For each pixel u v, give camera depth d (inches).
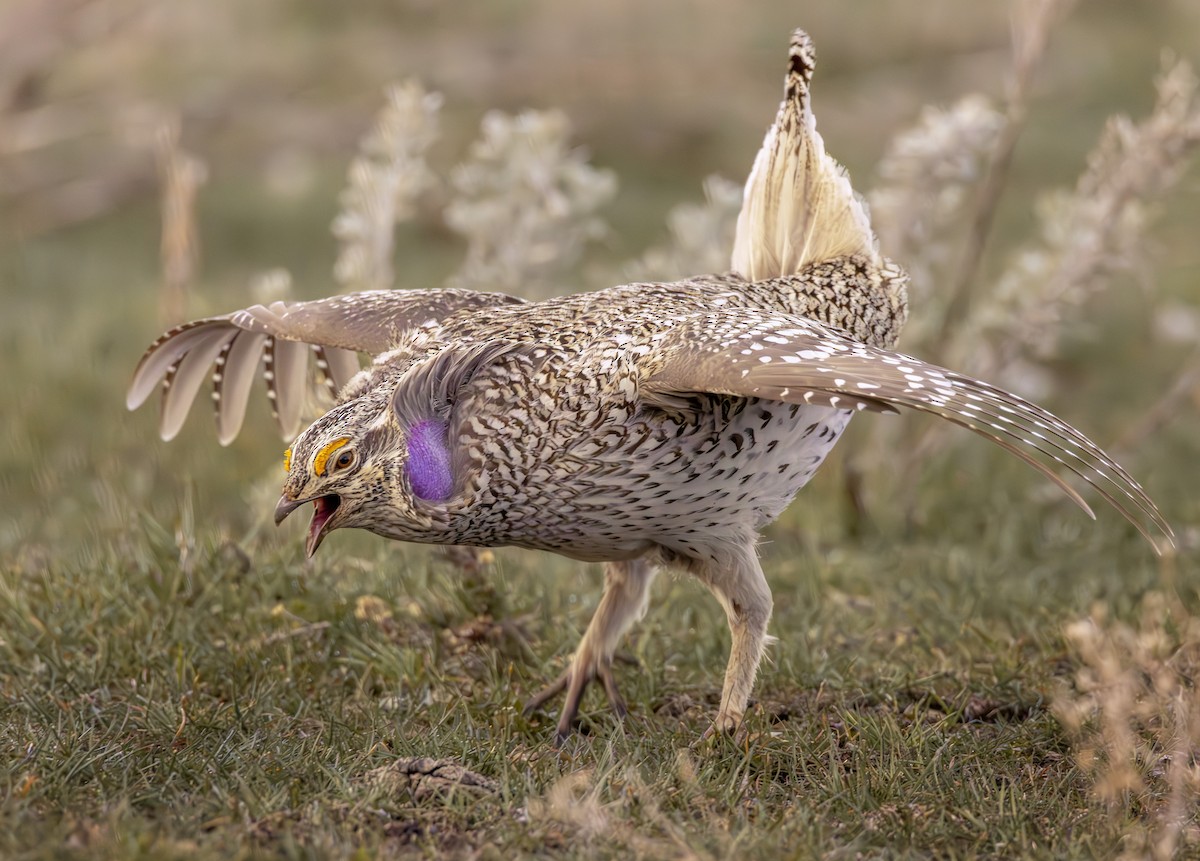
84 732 304.3
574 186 537.3
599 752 309.7
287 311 356.8
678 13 1154.7
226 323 368.2
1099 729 317.7
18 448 562.9
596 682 350.9
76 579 393.1
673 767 293.3
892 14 1148.5
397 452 295.3
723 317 301.3
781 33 1130.0
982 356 535.8
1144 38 1137.4
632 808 273.3
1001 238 825.5
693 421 294.0
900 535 501.0
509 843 259.1
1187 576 429.4
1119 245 515.2
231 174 958.4
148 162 950.4
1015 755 313.0
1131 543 470.0
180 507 473.4
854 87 1065.5
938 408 273.7
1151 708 321.7
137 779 285.0
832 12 1157.7
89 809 268.5
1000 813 277.4
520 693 350.6
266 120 995.3
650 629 380.5
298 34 1103.0
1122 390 659.4
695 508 307.6
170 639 365.4
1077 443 288.0
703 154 987.9
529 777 283.0
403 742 304.7
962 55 1104.2
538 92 1035.3
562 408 293.3
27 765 285.1
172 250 589.3
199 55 1067.3
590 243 829.2
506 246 527.8
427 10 1149.7
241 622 378.9
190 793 279.9
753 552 325.4
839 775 291.9
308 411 405.4
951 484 526.9
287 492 295.6
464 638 378.0
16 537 484.7
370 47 1085.8
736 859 253.8
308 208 914.7
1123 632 320.5
